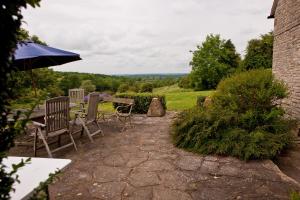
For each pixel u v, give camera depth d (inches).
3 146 41.4
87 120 219.3
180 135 206.7
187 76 1644.9
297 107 300.2
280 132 206.5
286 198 122.4
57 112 178.4
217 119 203.8
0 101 38.7
